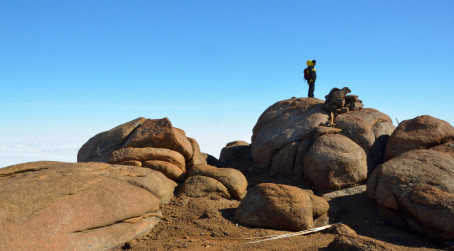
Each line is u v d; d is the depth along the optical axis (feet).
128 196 29.81
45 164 34.42
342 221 35.22
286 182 46.24
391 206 33.40
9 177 31.86
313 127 48.14
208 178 38.63
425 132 43.14
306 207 32.07
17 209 23.34
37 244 22.58
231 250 25.93
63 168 31.09
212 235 29.66
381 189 34.73
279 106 57.06
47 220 23.86
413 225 31.65
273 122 54.54
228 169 40.16
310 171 43.06
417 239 30.66
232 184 38.47
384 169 36.04
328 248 25.35
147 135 43.47
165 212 33.94
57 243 23.48
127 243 27.55
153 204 32.04
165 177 37.93
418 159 36.45
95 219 26.35
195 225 31.40
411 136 43.27
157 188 34.22
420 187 32.22
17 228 22.40
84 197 26.96
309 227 31.58
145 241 28.53
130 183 32.76
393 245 28.14
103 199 27.86
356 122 47.55
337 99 50.14
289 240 28.55
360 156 42.47
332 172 41.50
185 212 33.88
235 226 31.32
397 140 43.83
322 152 42.60
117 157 41.34
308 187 43.37
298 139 48.01
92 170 32.04
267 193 32.60
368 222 34.22
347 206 37.78
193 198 37.01
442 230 29.01
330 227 31.53
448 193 30.96
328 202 38.99
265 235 29.73
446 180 32.60
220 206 35.45
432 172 33.81
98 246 25.70
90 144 49.93
